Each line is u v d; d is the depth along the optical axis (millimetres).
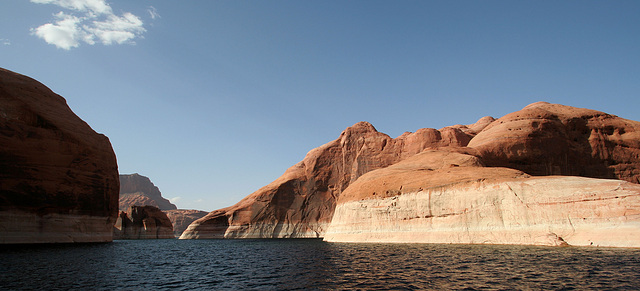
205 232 132500
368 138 133000
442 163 67125
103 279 25109
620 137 87375
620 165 84062
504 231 39938
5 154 54562
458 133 115875
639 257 26281
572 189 36438
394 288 19641
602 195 34125
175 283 23859
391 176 60125
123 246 64188
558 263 25094
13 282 22812
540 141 83188
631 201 32375
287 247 61156
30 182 56750
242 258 41812
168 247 67750
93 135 70812
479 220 42719
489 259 28469
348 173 132375
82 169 65562
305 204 130000
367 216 58188
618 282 19094
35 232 56656
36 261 33531
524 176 44500
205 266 33781
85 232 65562
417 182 53531
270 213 128625
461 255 31875
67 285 22250
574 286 18547
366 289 19672
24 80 64438
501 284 19578
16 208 54688
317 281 22984
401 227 51812
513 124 86812
